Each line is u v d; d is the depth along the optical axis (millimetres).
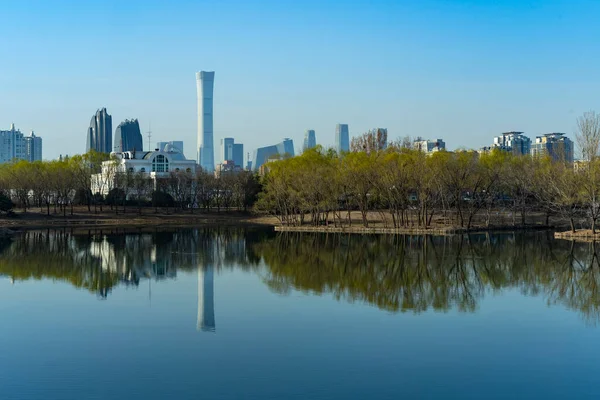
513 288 66562
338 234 135125
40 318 53750
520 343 45156
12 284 70938
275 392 35938
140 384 37406
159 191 199000
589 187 115125
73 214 183875
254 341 45969
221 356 42438
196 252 102562
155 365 40812
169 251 104250
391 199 137750
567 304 58312
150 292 65312
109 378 38406
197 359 41906
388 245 109375
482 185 138625
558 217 153500
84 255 99062
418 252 98125
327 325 50312
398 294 63250
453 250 100188
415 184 133375
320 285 69062
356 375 38562
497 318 52625
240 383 37375
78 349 44438
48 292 65875
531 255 93188
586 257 90812
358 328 49312
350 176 138250
